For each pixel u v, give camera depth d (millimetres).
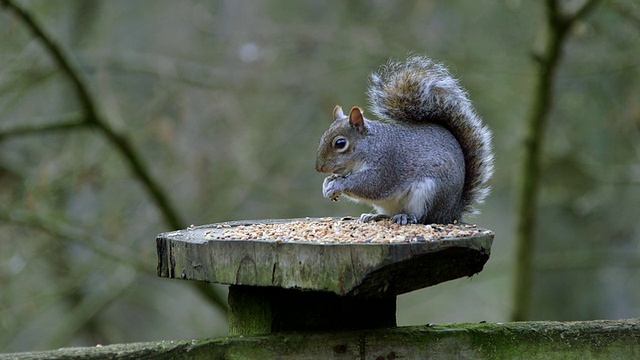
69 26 14438
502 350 4324
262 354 4070
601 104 14664
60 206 13641
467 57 12820
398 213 6051
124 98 14445
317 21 14664
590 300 17297
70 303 15578
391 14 14125
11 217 11625
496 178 14398
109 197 14094
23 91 11992
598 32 13641
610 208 16031
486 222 19281
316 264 3986
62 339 13305
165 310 15586
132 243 13641
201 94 13297
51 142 13961
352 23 14211
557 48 11258
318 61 13805
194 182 13305
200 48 14125
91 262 13531
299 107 14211
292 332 4199
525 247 12125
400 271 3951
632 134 13508
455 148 5918
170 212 11914
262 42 13570
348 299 4324
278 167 14125
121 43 14789
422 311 18469
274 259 4098
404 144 5906
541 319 17422
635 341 4406
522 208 12062
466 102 6117
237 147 13461
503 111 13719
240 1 13992
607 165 14148
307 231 4660
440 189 5750
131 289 14414
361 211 14188
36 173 12414
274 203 14266
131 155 11641
